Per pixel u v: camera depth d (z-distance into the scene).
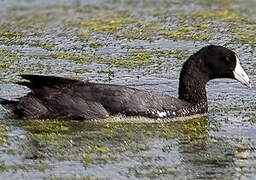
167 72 21.56
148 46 24.94
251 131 16.62
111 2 33.94
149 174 13.91
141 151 15.22
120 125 16.78
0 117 17.19
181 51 24.14
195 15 30.25
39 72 21.48
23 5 33.22
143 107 16.88
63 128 16.48
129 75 21.22
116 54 23.81
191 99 17.61
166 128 16.77
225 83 20.48
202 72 17.69
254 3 32.94
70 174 13.85
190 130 16.69
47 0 34.44
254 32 27.02
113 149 15.30
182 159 14.80
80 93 16.86
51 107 16.88
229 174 13.97
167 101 17.22
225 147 15.55
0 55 23.73
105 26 28.30
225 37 26.20
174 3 33.44
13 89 19.56
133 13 30.97
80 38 26.33
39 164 14.38
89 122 16.77
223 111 18.06
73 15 30.73
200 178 13.73
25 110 16.95
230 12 30.84
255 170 14.20
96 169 14.13
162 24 28.50
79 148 15.33
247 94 19.52
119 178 13.69
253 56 23.59
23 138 15.89
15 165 14.30
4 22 29.45
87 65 22.38
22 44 25.44
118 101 16.75
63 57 23.41
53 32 27.45
